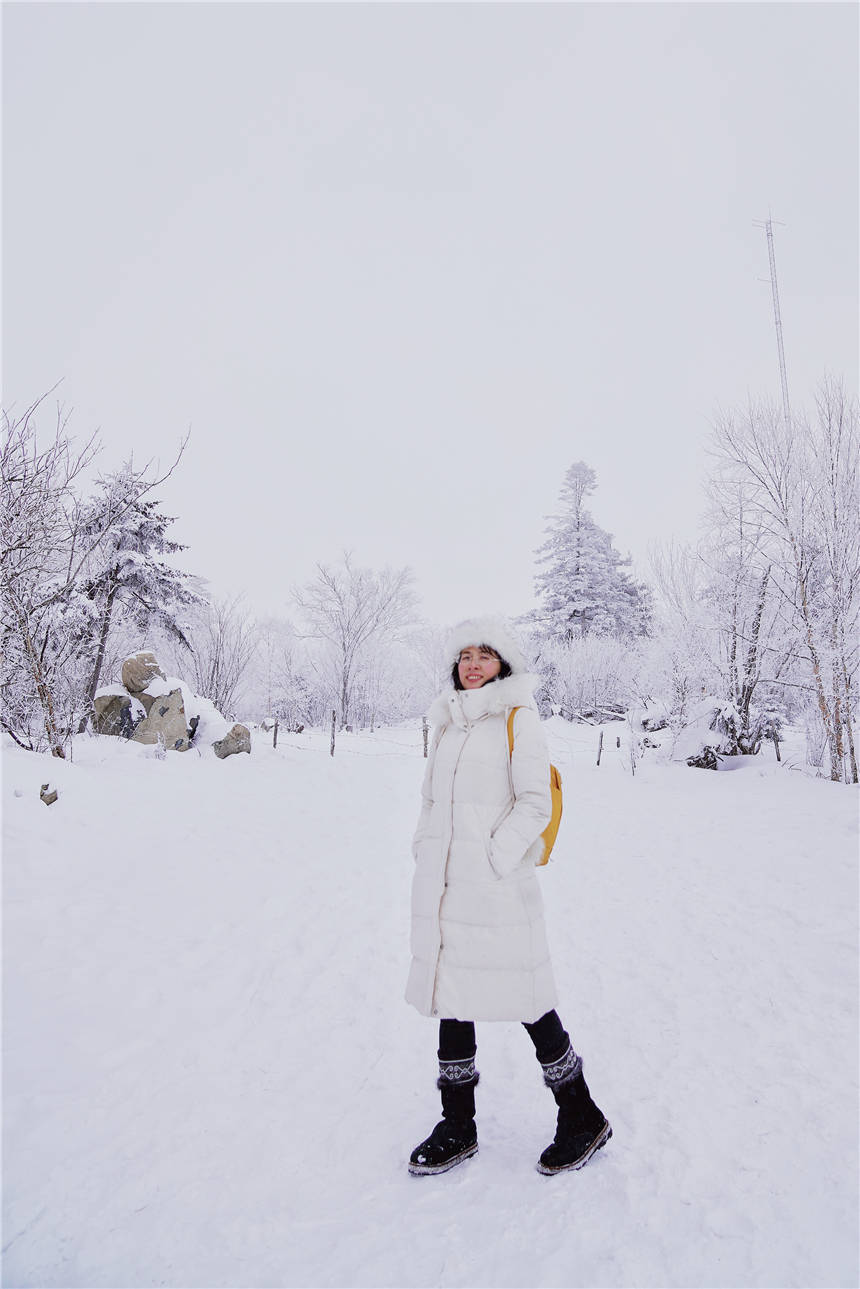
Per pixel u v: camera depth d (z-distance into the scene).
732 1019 3.23
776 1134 2.31
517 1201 1.99
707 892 5.39
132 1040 2.90
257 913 4.67
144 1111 2.42
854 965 3.81
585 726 24.25
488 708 2.41
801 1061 2.81
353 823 7.98
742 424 12.02
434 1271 1.71
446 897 2.25
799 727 18.11
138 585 17.25
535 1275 1.70
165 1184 2.05
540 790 2.24
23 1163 2.09
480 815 2.28
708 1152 2.21
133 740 12.20
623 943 4.34
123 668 12.73
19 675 8.70
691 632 14.41
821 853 6.34
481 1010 2.13
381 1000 3.51
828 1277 1.69
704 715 14.60
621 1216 1.92
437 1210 1.95
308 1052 2.94
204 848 6.19
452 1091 2.21
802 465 11.32
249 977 3.68
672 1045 2.99
